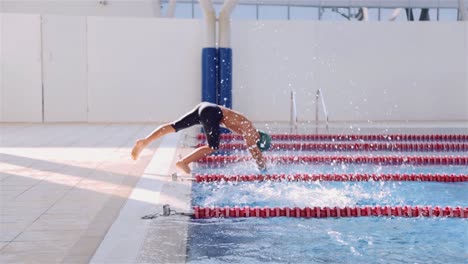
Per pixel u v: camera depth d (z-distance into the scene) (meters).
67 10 15.39
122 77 12.03
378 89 12.42
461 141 9.20
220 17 11.19
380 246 3.36
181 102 12.17
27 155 6.96
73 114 11.98
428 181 5.75
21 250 3.07
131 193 4.69
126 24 11.93
